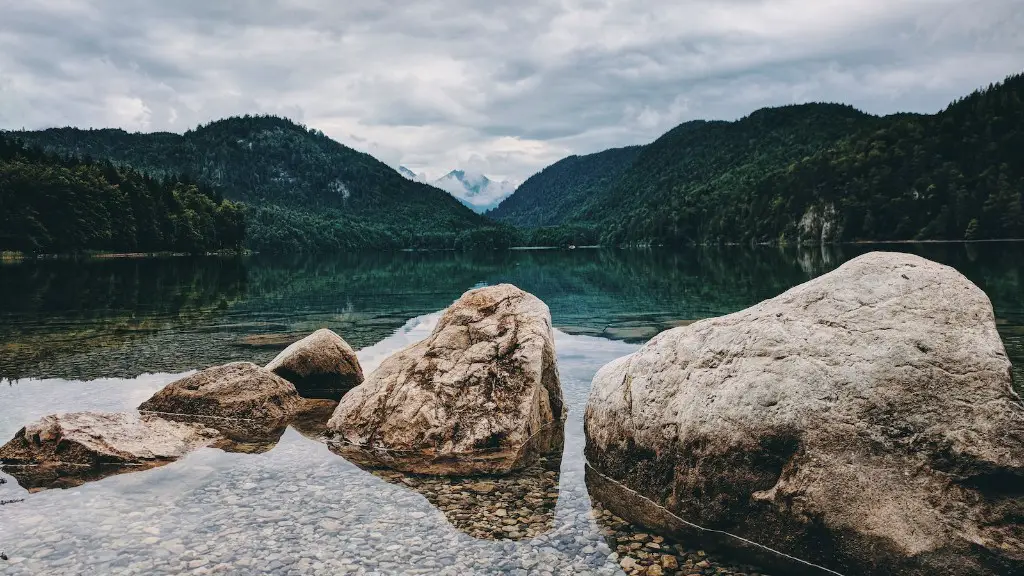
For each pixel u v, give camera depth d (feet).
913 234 396.37
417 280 142.10
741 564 17.25
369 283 132.46
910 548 15.71
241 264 249.75
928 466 16.19
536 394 29.09
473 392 28.43
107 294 104.94
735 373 19.53
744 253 306.96
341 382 37.78
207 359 46.39
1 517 19.71
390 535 18.60
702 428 19.65
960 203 374.84
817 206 466.70
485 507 20.81
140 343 53.78
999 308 64.39
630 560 17.31
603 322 62.85
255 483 22.85
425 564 16.84
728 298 86.48
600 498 21.63
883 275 19.43
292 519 19.65
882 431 16.76
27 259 279.28
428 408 27.86
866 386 17.30
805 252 293.02
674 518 20.06
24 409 32.50
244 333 59.77
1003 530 15.26
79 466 24.40
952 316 17.66
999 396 16.10
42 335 58.44
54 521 19.43
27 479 23.04
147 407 32.71
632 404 22.58
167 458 25.58
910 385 16.92
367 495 21.77
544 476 23.80
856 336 18.22
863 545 16.29
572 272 162.30
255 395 32.89
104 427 26.50
